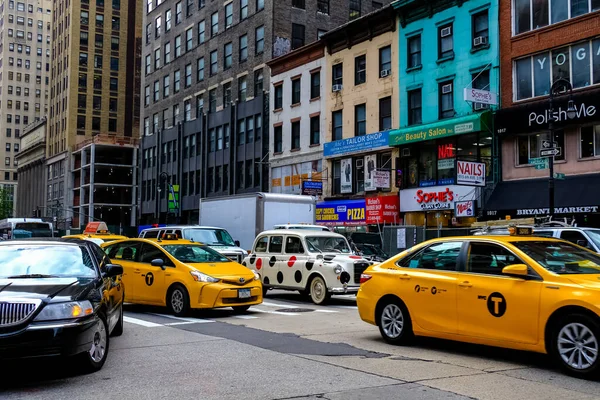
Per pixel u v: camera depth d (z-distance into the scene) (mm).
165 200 55906
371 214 30859
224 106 47500
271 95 41312
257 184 42531
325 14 44406
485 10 27156
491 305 7703
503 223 15375
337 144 34531
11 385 6617
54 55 92062
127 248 14266
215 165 47969
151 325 11422
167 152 56625
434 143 29312
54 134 89812
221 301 12320
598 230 13062
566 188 23172
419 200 29172
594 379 6746
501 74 26234
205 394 6188
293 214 23531
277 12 42125
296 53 38531
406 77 30844
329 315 13164
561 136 24031
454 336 8203
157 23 59906
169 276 12914
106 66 85125
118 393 6250
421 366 7578
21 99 133875
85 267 8086
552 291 7105
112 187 77688
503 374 7102
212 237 19797
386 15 31875
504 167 25984
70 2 84500
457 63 28234
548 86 24500
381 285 9305
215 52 49188
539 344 7207
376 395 6109
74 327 6508
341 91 35125
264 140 41906
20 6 134750
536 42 24938
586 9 23484
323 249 16266
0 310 6273
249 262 17656
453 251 8562
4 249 8164
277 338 9852
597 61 22891
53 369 7398
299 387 6473
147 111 61062
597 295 6691
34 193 98000
